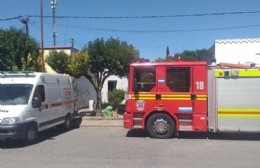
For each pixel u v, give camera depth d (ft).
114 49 75.36
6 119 43.11
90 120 66.33
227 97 48.24
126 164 33.96
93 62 75.97
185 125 49.06
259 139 48.85
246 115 48.03
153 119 49.44
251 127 48.03
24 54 75.36
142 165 33.60
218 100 48.37
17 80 48.57
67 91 59.57
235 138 49.78
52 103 52.65
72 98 61.93
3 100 46.32
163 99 49.14
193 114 48.62
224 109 48.32
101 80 79.00
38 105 47.24
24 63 76.28
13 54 74.38
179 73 48.96
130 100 50.01
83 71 75.61
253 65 51.21
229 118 48.29
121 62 75.66
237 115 48.14
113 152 39.78
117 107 86.79
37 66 78.95
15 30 75.61
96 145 44.24
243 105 48.06
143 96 49.60
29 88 47.47
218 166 33.27
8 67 75.51
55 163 34.42
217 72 48.26
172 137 50.06
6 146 44.14
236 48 86.48
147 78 49.65
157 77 49.29
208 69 48.80
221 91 48.32
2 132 42.96
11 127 42.93
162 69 49.24
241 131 48.24
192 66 48.65
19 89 47.32
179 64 48.93
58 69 76.23
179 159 36.24
